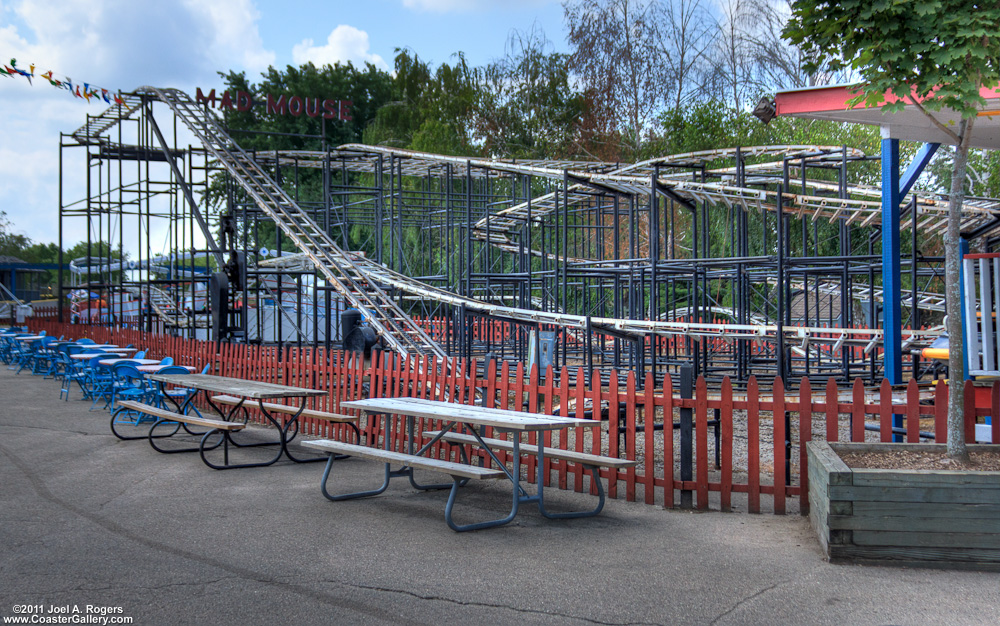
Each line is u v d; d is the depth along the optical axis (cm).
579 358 2000
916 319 1121
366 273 2023
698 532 611
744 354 1374
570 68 4428
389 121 5447
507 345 2302
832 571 513
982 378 734
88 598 461
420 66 5678
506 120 4912
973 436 642
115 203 2819
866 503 525
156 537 589
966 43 529
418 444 943
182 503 700
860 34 573
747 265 1633
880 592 474
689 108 3759
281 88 5694
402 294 2094
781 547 568
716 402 681
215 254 2133
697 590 480
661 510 685
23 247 10212
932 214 1641
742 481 820
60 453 947
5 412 1312
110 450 970
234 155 2536
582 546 573
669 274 1672
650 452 705
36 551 550
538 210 2428
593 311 2656
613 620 434
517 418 634
